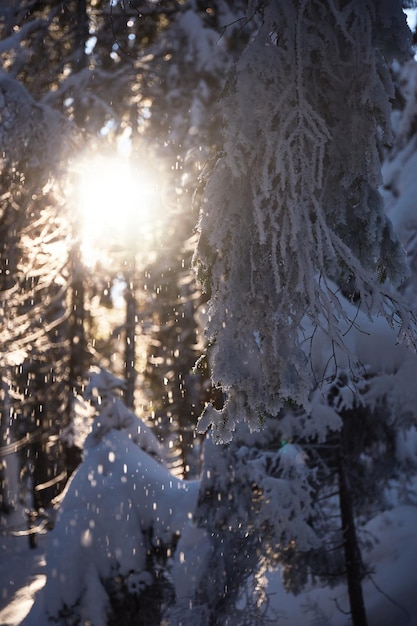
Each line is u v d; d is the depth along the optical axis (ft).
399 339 8.58
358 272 8.45
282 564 34.60
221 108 8.78
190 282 60.18
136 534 30.94
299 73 8.35
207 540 30.81
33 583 51.03
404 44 8.52
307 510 31.78
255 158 8.62
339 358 24.45
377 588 35.65
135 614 30.37
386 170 42.09
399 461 37.45
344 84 8.54
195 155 38.68
